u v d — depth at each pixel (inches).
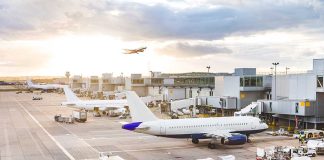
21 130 3656.5
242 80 4242.1
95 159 2356.1
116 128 3821.4
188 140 3051.2
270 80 4375.0
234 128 2915.8
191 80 5954.7
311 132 3102.9
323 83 3312.0
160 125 2664.9
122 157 2409.0
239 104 4269.2
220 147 2753.4
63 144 2881.4
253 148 2711.6
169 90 6023.6
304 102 3368.6
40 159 2356.1
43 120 4549.7
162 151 2605.8
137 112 2696.9
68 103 4975.4
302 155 2397.9
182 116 4712.1
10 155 2474.2
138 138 3166.8
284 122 4001.0
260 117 3986.2
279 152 2364.7
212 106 4586.6
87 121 4485.7
